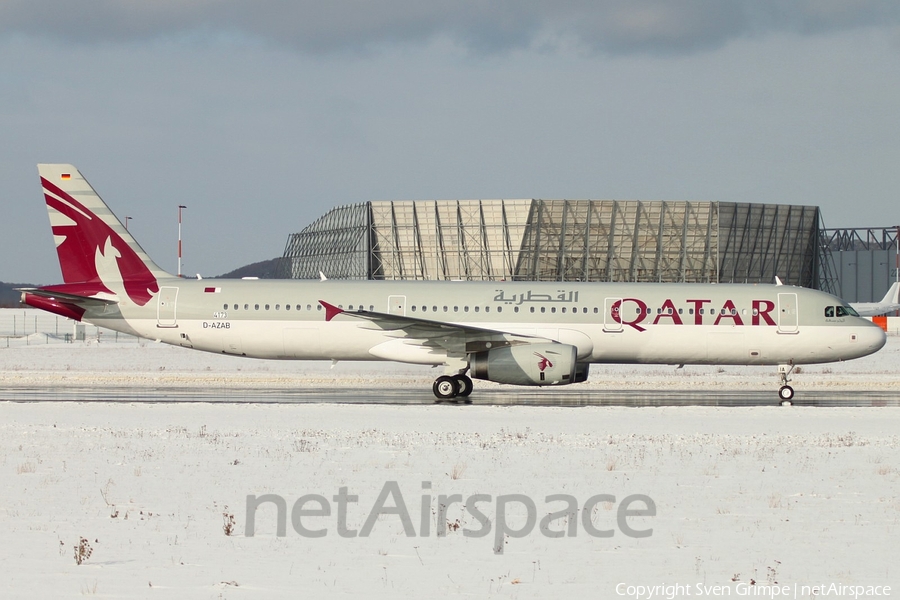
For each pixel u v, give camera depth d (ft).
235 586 137.18
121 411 370.53
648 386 516.32
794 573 148.56
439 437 295.69
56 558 151.23
